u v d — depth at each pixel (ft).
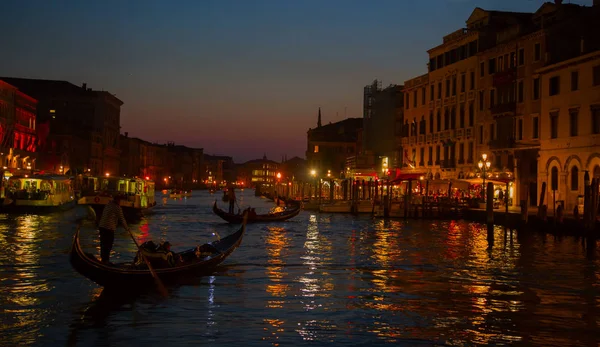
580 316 47.52
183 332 42.29
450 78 192.13
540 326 44.65
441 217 148.87
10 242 90.43
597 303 51.88
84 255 49.96
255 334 41.96
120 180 167.32
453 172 187.83
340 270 67.87
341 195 258.37
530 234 107.24
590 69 126.31
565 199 133.18
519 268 69.92
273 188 423.23
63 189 174.40
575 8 147.74
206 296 53.01
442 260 76.28
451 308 49.73
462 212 145.69
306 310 48.57
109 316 46.14
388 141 242.37
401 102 240.12
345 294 54.65
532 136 149.18
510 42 159.02
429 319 46.24
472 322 45.52
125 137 427.33
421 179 183.01
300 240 101.24
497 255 80.94
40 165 281.33
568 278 63.52
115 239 99.71
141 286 54.13
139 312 47.34
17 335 41.47
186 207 244.63
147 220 156.46
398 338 41.42
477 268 69.87
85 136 307.99
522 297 54.08
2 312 47.01
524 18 175.32
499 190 157.69
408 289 57.21
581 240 93.20
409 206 152.76
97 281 51.39
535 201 148.87
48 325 43.75
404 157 223.10
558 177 135.54
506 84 160.15
